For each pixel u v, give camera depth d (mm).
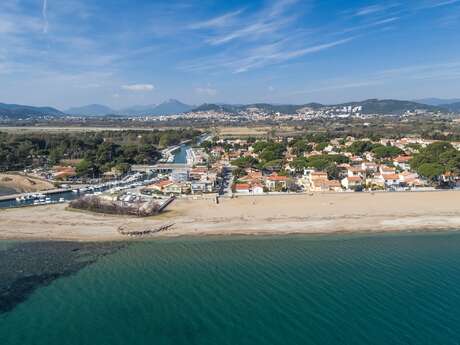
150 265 73125
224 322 53000
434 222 97688
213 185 138875
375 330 50781
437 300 58438
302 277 67000
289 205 113500
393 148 194500
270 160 182250
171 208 111625
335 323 52438
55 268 71938
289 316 54250
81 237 88938
